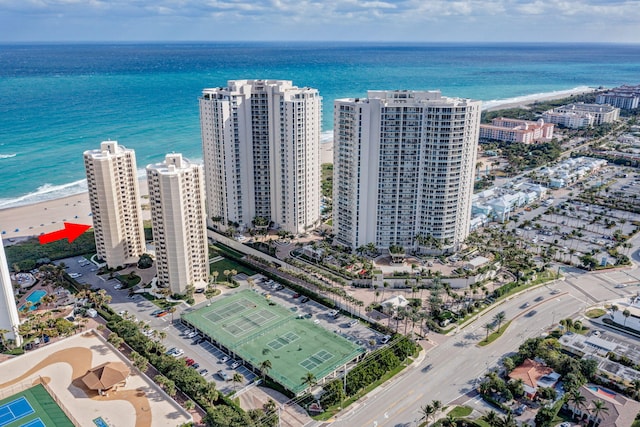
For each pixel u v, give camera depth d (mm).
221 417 166500
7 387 189250
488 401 185750
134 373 199125
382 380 197625
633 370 198000
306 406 182500
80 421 173875
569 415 179875
